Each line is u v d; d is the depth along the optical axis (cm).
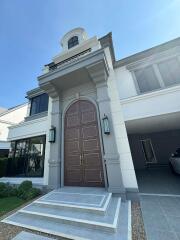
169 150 1139
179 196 500
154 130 1073
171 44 665
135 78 716
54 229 327
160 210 399
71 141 666
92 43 786
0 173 974
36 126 873
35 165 835
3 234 327
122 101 630
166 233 289
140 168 1171
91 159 598
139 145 1218
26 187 670
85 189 539
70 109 722
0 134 1538
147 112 580
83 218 343
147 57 709
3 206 524
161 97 573
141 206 437
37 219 389
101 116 590
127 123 682
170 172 942
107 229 299
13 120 1719
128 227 313
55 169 624
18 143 981
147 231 301
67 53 838
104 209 355
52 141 665
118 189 479
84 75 657
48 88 720
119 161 508
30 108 1131
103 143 566
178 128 1085
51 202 440
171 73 659
